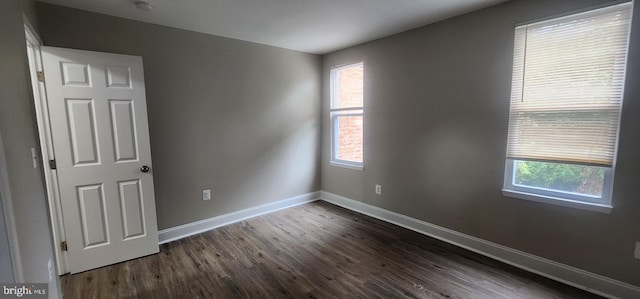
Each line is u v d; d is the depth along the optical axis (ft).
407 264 8.38
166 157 9.91
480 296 6.84
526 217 8.01
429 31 9.77
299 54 13.32
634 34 6.15
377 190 12.12
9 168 4.07
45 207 5.77
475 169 8.99
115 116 8.24
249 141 12.01
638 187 6.32
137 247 8.83
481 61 8.59
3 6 4.46
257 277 7.76
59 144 7.54
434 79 9.78
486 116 8.61
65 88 7.50
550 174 7.66
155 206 9.46
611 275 6.76
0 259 3.85
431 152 10.10
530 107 7.76
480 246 9.04
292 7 8.18
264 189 12.71
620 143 6.47
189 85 10.23
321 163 14.75
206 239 10.19
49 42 7.79
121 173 8.45
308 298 6.84
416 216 10.79
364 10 8.48
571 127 7.13
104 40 8.56
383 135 11.64
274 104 12.65
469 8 8.41
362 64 12.34
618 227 6.61
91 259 8.15
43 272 5.33
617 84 6.47
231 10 8.35
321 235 10.47
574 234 7.22
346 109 13.28
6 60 4.41
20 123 4.75
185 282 7.54
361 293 7.02
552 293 6.95
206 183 10.94
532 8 7.49
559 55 7.20
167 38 9.65
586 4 6.66
